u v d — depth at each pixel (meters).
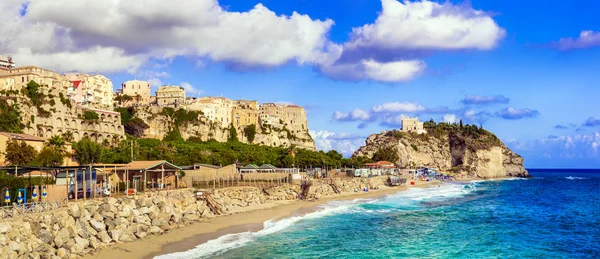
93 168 71.75
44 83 166.12
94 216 57.69
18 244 43.28
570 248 65.81
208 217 79.06
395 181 188.38
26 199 58.69
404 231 75.81
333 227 77.50
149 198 70.56
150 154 139.50
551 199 142.38
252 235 68.00
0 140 103.38
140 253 53.78
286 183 121.19
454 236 72.56
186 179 100.19
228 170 126.19
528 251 63.50
